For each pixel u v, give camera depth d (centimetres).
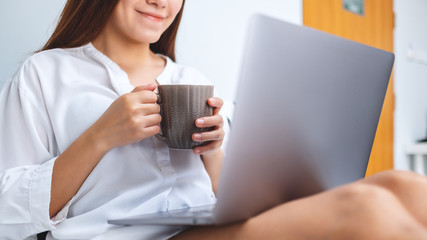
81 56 91
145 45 98
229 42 182
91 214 76
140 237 71
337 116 65
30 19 117
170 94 69
